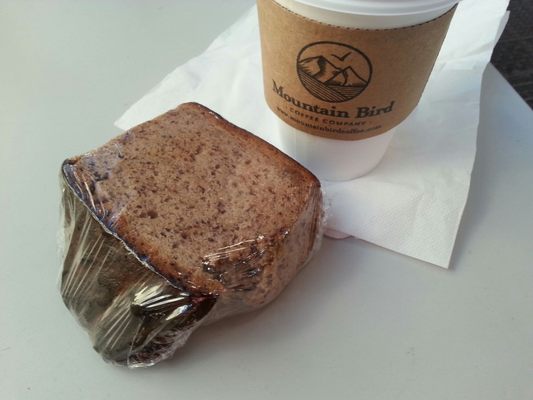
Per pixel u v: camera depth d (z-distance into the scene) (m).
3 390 0.20
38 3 0.36
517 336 0.21
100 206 0.20
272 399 0.20
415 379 0.20
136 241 0.19
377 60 0.18
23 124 0.28
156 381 0.20
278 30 0.19
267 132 0.27
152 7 0.36
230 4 0.36
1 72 0.31
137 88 0.31
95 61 0.32
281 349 0.21
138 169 0.21
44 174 0.26
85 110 0.29
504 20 0.32
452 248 0.23
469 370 0.20
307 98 0.21
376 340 0.21
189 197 0.21
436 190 0.25
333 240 0.24
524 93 0.31
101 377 0.20
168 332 0.19
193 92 0.29
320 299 0.22
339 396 0.20
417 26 0.17
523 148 0.28
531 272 0.23
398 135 0.28
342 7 0.16
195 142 0.23
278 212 0.21
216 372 0.20
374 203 0.25
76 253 0.20
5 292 0.22
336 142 0.23
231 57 0.31
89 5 0.36
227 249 0.20
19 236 0.24
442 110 0.28
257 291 0.20
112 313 0.19
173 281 0.19
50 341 0.21
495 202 0.26
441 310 0.22
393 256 0.24
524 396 0.20
